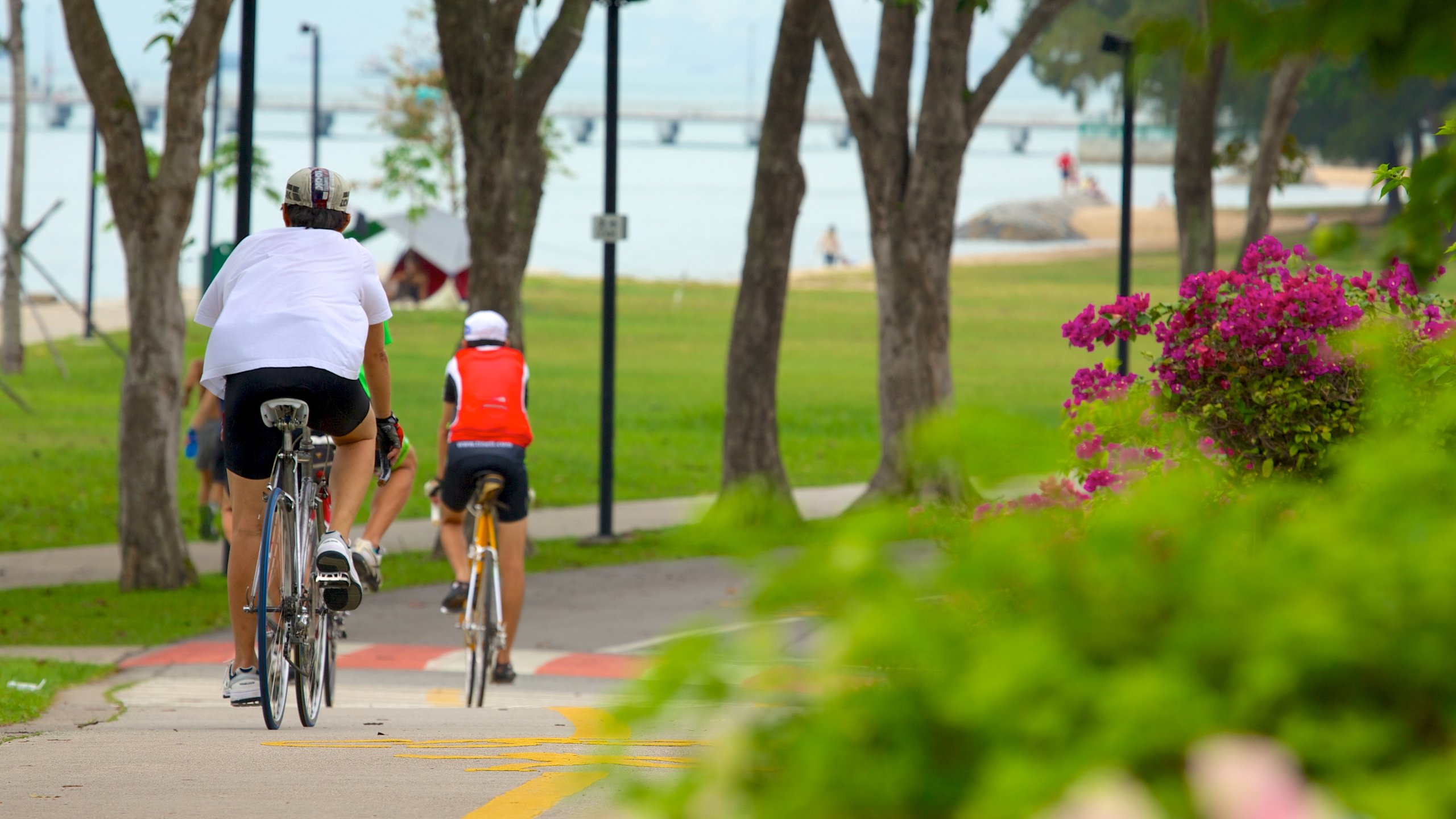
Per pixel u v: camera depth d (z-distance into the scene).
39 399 98.88
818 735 2.85
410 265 179.75
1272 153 69.69
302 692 19.98
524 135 54.41
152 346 45.88
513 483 28.88
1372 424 4.81
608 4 53.09
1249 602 2.89
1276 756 2.44
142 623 40.16
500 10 50.12
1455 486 3.23
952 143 55.97
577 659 35.56
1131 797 2.45
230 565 18.47
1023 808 2.53
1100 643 2.92
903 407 56.25
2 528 57.72
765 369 57.06
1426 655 2.69
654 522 59.50
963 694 2.73
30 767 14.38
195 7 45.34
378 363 19.50
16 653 34.94
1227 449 16.44
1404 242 5.00
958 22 55.53
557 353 140.25
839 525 3.11
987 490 3.39
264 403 17.56
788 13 56.31
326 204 19.09
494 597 28.56
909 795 2.76
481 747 15.34
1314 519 3.14
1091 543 3.12
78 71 45.44
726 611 3.07
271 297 18.09
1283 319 16.56
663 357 139.75
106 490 67.12
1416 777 2.48
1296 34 3.29
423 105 175.25
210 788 12.69
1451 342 7.59
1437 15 3.17
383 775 13.05
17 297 113.06
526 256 54.34
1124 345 62.66
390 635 38.72
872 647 2.91
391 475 21.03
